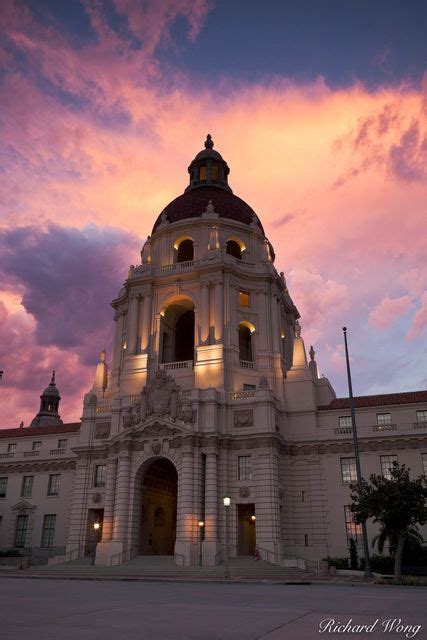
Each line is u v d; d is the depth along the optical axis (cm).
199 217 7325
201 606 1847
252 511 5556
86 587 2884
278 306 6794
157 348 6506
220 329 6153
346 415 5809
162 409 5591
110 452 5709
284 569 4500
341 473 5547
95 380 6944
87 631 1254
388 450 5469
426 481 3975
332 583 3456
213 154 8406
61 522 6469
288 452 5741
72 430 6938
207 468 5284
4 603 1875
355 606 1889
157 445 5459
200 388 5750
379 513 3744
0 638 1137
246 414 5566
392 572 4500
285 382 6162
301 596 2333
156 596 2273
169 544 6275
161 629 1301
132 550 5247
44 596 2211
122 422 5788
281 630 1303
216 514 5122
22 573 4403
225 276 6506
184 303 6888
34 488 6750
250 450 5416
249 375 6128
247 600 2105
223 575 4169
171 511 6431
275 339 6488
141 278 6762
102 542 5347
